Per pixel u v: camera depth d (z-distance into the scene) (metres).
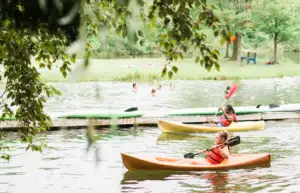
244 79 51.22
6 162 17.77
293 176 15.69
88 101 33.88
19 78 9.20
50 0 3.07
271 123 26.23
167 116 26.23
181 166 16.58
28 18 4.35
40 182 15.38
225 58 68.69
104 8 5.78
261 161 16.98
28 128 9.80
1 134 11.02
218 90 41.47
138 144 21.12
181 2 5.28
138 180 15.65
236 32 62.84
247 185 14.84
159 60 63.75
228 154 16.89
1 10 4.57
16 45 8.51
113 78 48.75
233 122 24.41
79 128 24.09
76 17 3.30
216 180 15.45
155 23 5.62
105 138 22.14
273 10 64.12
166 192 14.31
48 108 30.66
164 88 42.84
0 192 14.41
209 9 5.64
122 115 25.31
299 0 65.44
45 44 7.65
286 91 40.97
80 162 17.66
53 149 19.75
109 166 17.28
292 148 20.05
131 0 2.71
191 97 36.84
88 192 14.34
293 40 72.19
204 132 23.84
